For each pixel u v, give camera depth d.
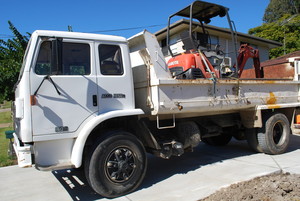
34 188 4.80
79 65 4.05
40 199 4.28
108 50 4.31
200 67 5.60
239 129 6.88
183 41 6.30
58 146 3.92
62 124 3.88
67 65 3.96
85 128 3.93
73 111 3.95
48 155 3.86
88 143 4.19
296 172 4.89
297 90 6.97
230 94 5.41
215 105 5.13
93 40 4.17
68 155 4.00
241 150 7.09
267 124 6.21
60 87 3.87
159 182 4.74
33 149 3.75
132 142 4.28
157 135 5.05
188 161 6.13
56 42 3.64
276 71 7.73
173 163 6.03
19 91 4.02
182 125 5.23
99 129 4.34
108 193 4.04
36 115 3.71
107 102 4.20
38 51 3.80
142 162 4.35
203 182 4.59
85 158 4.17
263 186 4.04
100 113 4.14
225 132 6.95
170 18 6.42
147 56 4.57
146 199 3.98
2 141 9.44
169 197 4.00
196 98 4.85
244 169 5.22
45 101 3.78
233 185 4.18
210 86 5.07
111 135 4.12
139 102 4.82
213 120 6.00
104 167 4.02
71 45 4.02
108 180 4.05
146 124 4.84
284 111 6.93
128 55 4.46
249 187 4.06
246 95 5.71
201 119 5.80
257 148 6.46
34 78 3.73
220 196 3.79
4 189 4.81
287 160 5.79
